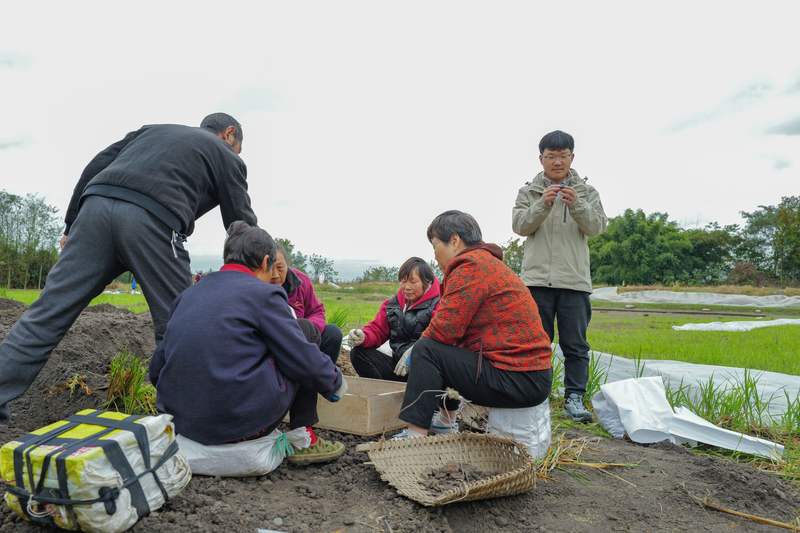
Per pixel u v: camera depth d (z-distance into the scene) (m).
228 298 2.74
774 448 4.05
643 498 3.23
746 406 4.89
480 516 2.81
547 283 4.70
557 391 5.45
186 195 3.34
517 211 4.89
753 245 58.88
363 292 33.00
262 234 2.95
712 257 56.19
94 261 3.20
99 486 2.08
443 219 3.52
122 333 4.91
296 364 2.75
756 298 35.47
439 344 3.28
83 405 3.62
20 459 2.13
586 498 3.18
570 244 4.73
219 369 2.64
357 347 4.57
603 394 4.60
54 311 3.14
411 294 4.27
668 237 55.75
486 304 3.26
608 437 4.38
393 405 3.70
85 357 4.23
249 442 2.77
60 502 2.06
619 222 55.88
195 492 2.56
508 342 3.24
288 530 2.36
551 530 2.79
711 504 3.16
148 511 2.27
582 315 4.79
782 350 9.67
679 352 9.03
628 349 9.48
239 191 3.59
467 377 3.24
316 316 4.02
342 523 2.47
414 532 2.45
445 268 3.39
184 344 2.67
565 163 4.75
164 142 3.34
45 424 3.48
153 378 2.91
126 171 3.23
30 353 3.11
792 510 3.22
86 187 3.33
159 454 2.33
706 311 25.94
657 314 23.22
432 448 3.12
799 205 58.59
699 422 4.28
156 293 3.28
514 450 3.04
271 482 2.82
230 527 2.32
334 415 3.66
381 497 2.75
